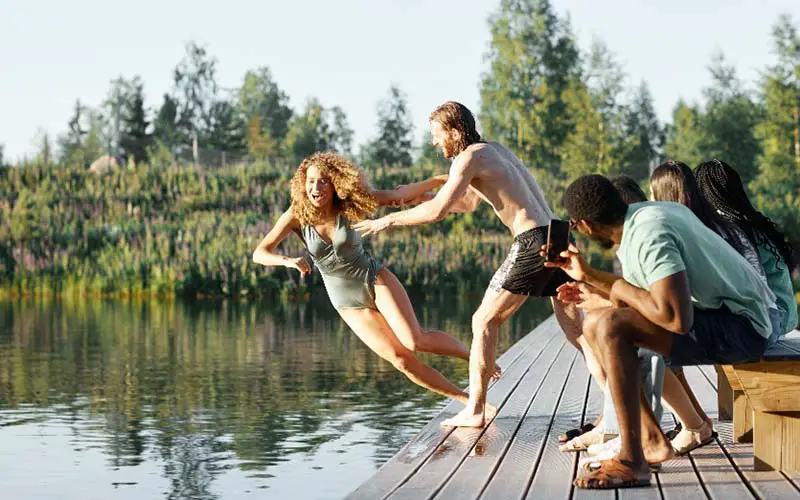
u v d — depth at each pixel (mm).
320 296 25328
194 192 30328
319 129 82500
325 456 7078
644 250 4012
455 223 29531
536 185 5777
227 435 7852
